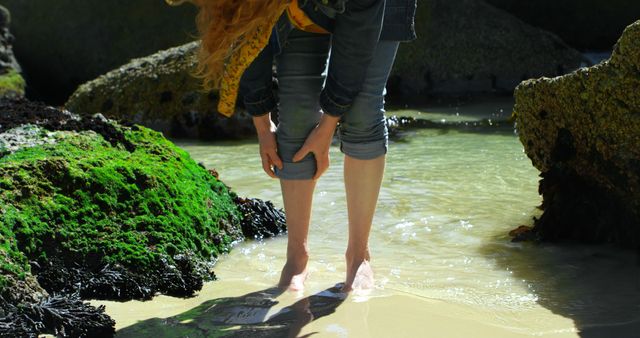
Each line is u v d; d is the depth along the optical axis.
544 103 4.46
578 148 4.35
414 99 9.70
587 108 4.21
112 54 10.88
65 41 10.96
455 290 3.64
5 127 4.46
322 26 3.42
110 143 4.48
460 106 9.04
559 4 11.18
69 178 3.90
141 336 3.15
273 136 3.72
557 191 4.43
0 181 3.73
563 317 3.30
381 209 4.95
